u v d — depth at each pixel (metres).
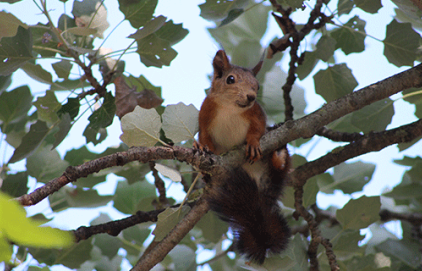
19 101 11.11
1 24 8.30
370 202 9.37
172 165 10.97
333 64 12.16
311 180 10.48
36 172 10.68
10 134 10.97
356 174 12.09
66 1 9.94
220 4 10.74
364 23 10.91
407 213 11.70
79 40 10.67
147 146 7.14
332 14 10.58
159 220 7.57
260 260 8.20
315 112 8.48
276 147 8.47
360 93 8.39
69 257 9.69
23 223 1.99
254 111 9.53
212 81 10.19
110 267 11.02
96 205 10.95
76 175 6.41
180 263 10.12
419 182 11.23
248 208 8.50
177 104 7.70
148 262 7.20
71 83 11.37
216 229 10.52
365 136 9.51
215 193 8.20
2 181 10.00
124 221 8.41
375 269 8.98
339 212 9.52
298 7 9.59
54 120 10.70
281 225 8.62
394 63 10.49
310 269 9.36
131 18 10.04
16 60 8.88
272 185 9.83
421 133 8.94
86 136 9.80
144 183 11.88
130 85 10.98
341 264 9.73
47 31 10.41
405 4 9.77
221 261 11.87
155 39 9.88
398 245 11.25
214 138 9.98
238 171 8.60
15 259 8.69
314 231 9.36
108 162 6.65
